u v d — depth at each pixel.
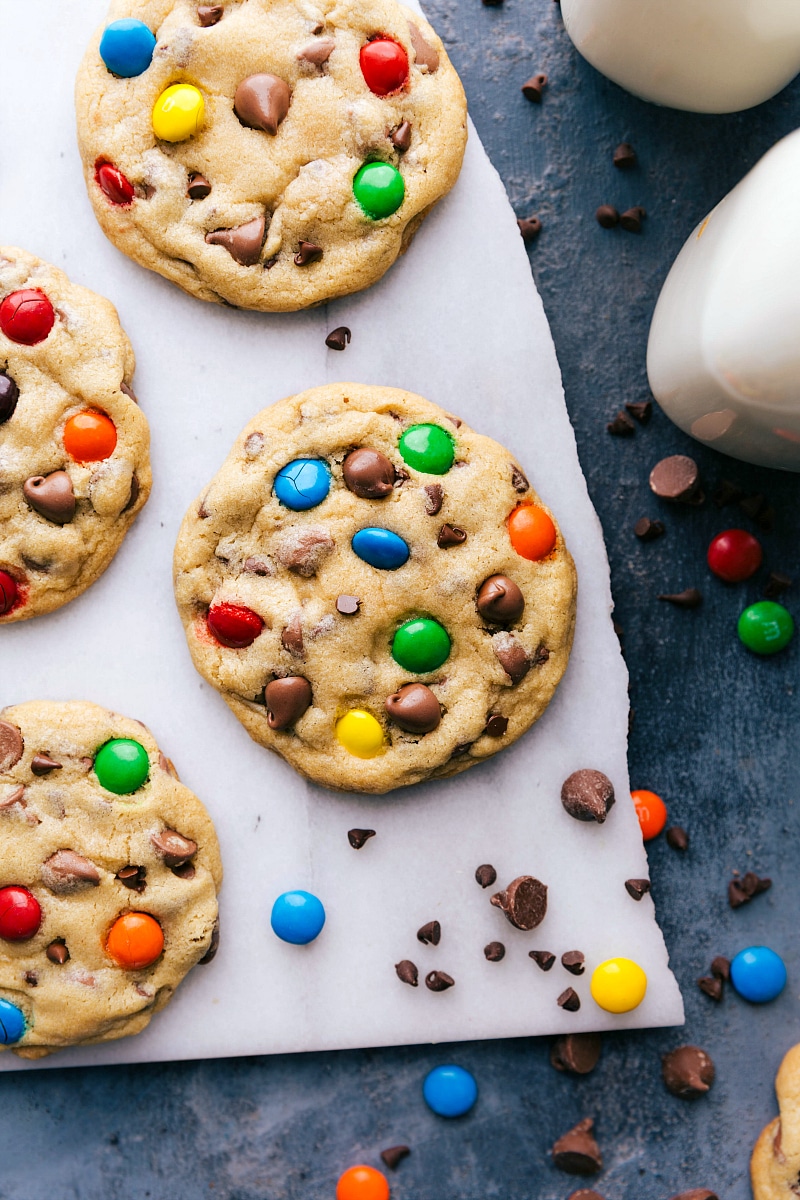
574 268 0.50
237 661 0.47
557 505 0.48
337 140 0.47
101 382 0.47
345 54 0.47
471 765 0.48
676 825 0.50
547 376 0.48
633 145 0.50
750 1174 0.49
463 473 0.47
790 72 0.47
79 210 0.48
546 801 0.48
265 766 0.48
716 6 0.45
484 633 0.47
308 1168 0.49
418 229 0.48
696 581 0.50
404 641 0.46
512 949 0.48
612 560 0.50
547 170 0.50
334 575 0.46
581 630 0.48
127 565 0.48
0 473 0.46
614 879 0.48
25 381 0.47
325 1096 0.49
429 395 0.48
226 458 0.48
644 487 0.50
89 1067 0.49
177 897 0.47
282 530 0.47
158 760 0.47
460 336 0.48
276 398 0.48
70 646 0.48
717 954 0.49
